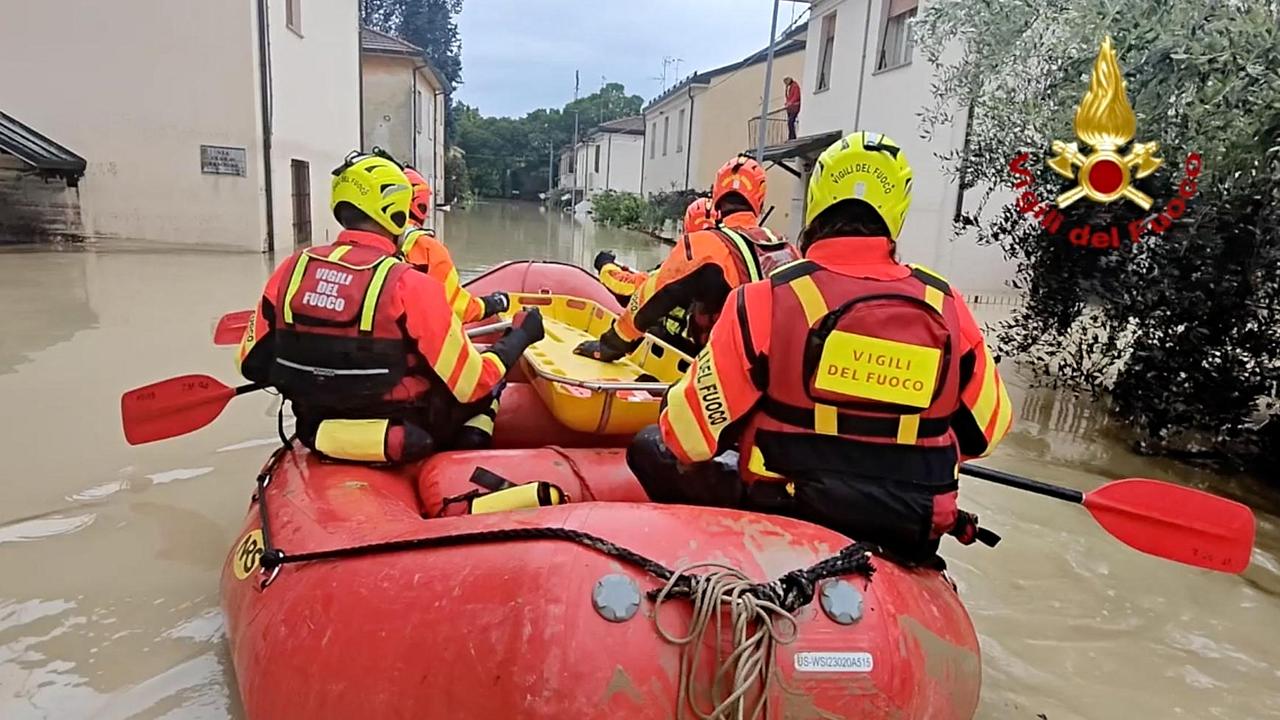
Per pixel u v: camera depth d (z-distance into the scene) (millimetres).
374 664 1999
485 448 3541
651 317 3496
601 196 37375
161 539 3717
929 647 2057
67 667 2801
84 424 5055
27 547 3609
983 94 7492
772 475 2273
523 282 6316
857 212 2195
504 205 58688
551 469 3170
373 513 2660
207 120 13586
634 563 1935
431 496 3025
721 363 2234
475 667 1859
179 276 10578
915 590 2180
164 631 3031
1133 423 6352
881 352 2104
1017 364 8148
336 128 19266
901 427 2156
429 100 33094
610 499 3137
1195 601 3730
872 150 2197
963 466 2875
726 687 1813
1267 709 2988
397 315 2990
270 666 2217
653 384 3418
